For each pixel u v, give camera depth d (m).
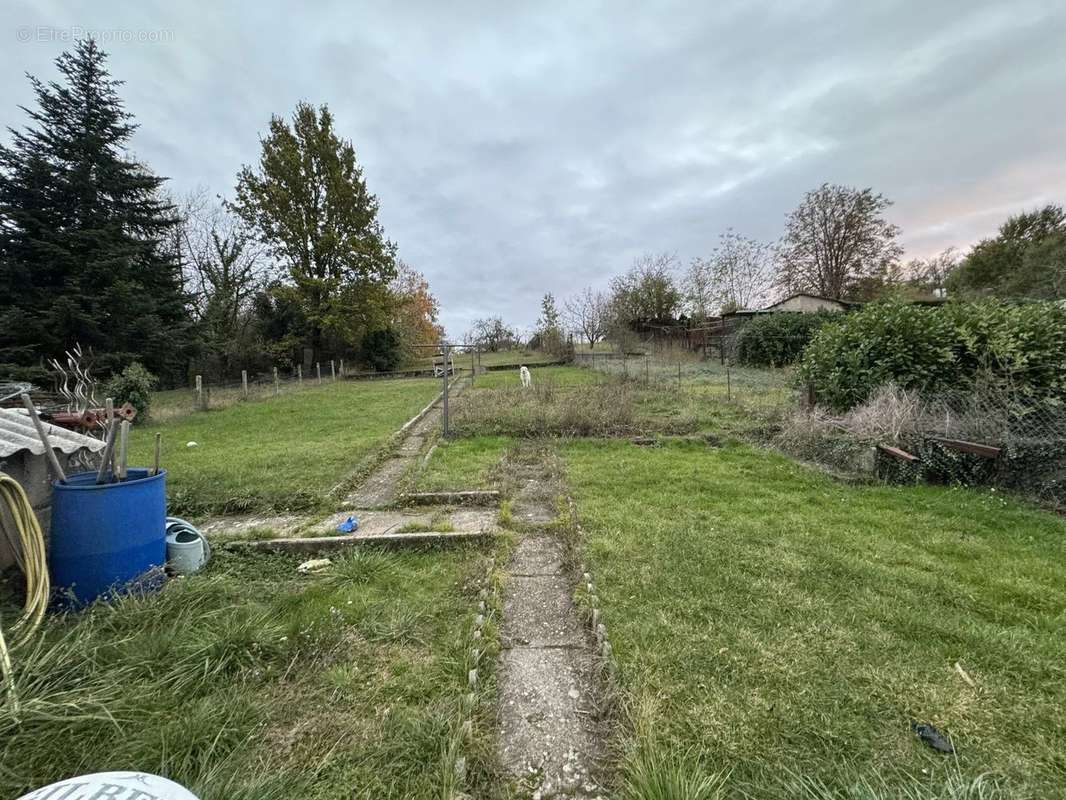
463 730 1.75
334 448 6.96
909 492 4.66
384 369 26.19
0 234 13.34
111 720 1.75
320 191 23.75
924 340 5.98
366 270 24.45
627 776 1.61
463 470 5.73
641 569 3.10
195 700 1.94
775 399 9.02
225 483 5.04
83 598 2.61
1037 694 1.96
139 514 2.77
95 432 4.59
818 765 1.62
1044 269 19.94
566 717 1.92
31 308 13.45
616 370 15.91
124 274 14.92
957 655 2.21
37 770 1.57
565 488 4.92
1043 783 1.56
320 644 2.34
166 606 2.55
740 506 4.32
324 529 3.95
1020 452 4.66
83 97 15.01
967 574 2.99
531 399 9.76
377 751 1.71
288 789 1.54
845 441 5.65
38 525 2.56
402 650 2.33
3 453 2.55
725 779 1.57
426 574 3.19
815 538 3.58
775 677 2.06
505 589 2.98
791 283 29.41
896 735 1.76
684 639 2.35
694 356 19.78
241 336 23.12
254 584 2.97
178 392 15.70
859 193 26.78
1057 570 3.03
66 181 14.20
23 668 1.91
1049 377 4.93
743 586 2.87
